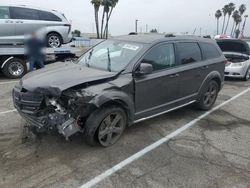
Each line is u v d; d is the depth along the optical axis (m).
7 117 5.64
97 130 4.24
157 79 4.97
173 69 5.33
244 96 8.40
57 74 4.48
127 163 4.07
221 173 3.94
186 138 5.03
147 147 4.59
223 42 11.78
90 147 4.46
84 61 5.36
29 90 4.12
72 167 3.89
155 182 3.65
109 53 5.19
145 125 5.51
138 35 5.69
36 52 9.09
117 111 4.39
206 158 4.33
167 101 5.37
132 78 4.57
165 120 5.86
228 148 4.72
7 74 10.02
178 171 3.93
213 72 6.42
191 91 5.94
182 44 5.67
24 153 4.20
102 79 4.31
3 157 4.06
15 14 10.27
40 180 3.57
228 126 5.74
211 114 6.46
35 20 10.67
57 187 3.46
